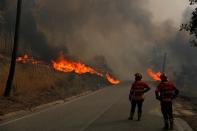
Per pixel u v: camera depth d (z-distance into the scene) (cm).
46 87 2495
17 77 2386
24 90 2128
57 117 1379
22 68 2891
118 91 2984
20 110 1527
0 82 2150
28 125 1169
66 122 1255
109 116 1445
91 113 1531
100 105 1867
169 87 1157
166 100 1148
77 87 2966
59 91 2477
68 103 1953
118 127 1175
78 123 1241
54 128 1124
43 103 1845
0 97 1798
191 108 2006
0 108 1504
